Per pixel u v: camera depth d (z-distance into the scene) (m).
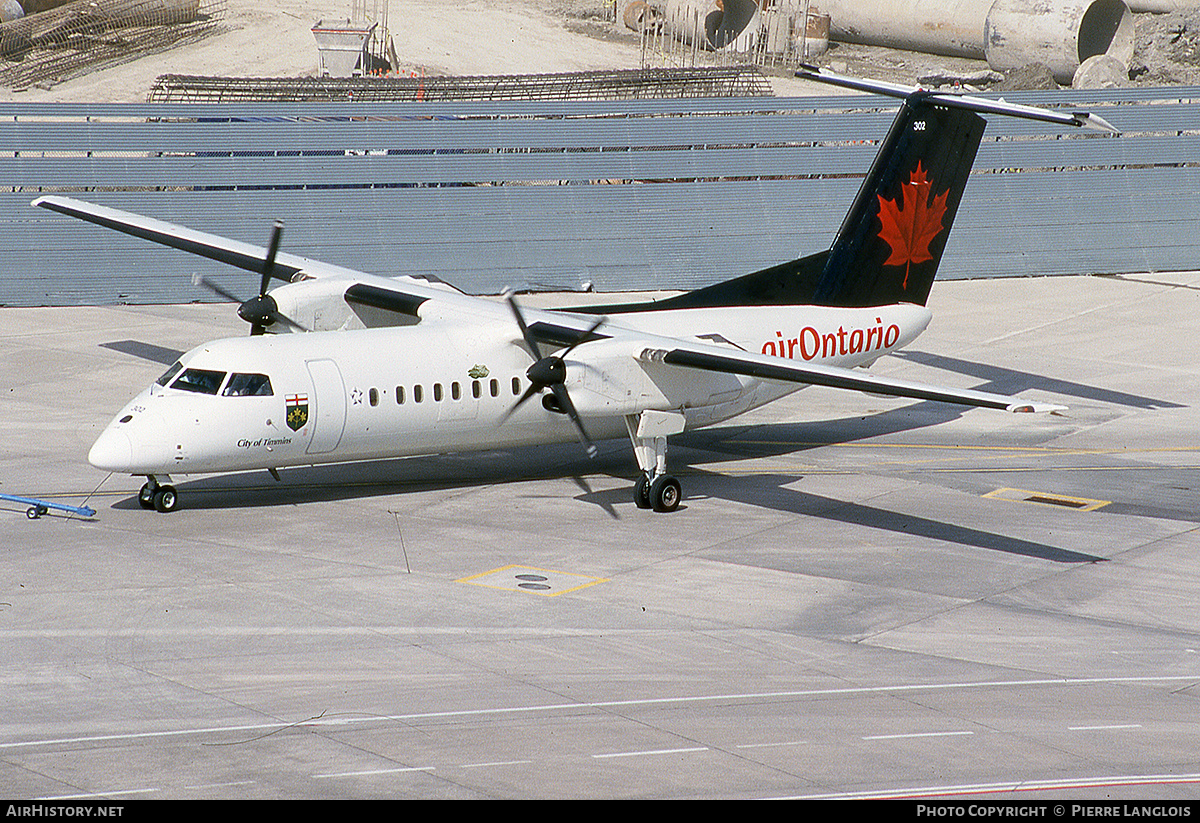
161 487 90.25
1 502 91.38
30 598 72.62
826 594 76.88
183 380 87.56
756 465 108.69
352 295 102.81
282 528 87.56
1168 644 69.75
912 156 108.50
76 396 122.00
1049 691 62.53
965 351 148.00
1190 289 176.88
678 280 177.38
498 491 98.88
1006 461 110.88
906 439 118.69
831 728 57.16
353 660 64.69
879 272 109.81
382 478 102.06
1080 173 190.50
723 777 51.66
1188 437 119.19
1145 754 54.97
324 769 51.84
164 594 73.81
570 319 95.69
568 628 70.19
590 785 50.59
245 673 62.62
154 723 56.44
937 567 82.38
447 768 52.06
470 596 74.94
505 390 94.94
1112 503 97.81
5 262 159.75
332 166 174.25
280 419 87.44
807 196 184.88
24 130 165.62
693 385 94.44
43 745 53.91
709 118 185.62
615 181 181.88
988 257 183.75
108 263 162.50
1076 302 170.12
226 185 170.50
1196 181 192.75
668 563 82.00
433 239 173.50
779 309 105.56
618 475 104.44
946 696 61.53
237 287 165.00
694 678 63.25
